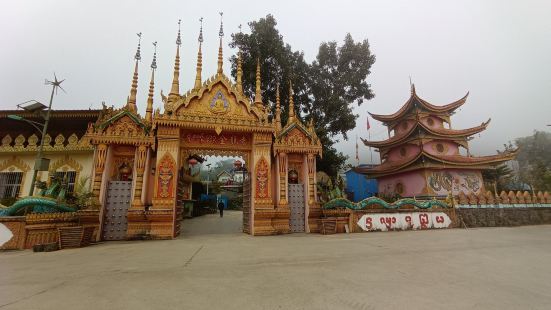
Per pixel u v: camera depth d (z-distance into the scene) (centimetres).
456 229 1786
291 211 1677
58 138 1939
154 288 516
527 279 579
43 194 1198
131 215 1377
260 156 1616
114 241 1325
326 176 2350
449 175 2759
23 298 463
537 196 2327
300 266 706
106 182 1436
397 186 3077
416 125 2820
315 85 2581
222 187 6284
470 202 2000
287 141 1698
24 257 873
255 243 1165
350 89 2639
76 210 1274
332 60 2645
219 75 1662
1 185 1917
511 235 1411
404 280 569
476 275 611
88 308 417
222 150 1645
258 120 1641
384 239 1266
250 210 1608
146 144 1498
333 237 1373
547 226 2053
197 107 1591
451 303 436
